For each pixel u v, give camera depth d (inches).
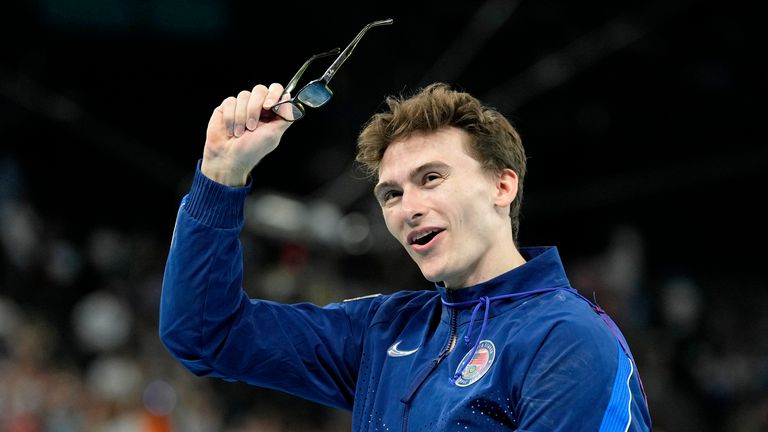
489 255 361.7
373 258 1779.0
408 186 358.3
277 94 369.7
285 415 1401.3
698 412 1823.3
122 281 1779.0
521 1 1855.3
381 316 396.2
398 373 369.4
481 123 363.6
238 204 373.1
